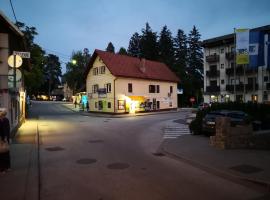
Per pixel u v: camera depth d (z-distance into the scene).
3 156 9.60
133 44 86.25
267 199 7.39
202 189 8.15
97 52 47.16
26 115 37.09
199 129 20.09
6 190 7.83
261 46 18.62
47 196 7.58
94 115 42.44
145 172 10.01
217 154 12.59
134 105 47.31
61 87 123.56
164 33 77.38
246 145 14.24
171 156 12.88
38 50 41.09
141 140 18.03
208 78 57.03
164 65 59.19
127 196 7.57
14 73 11.57
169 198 7.42
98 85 48.28
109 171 10.12
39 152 13.68
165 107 54.12
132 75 46.88
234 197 7.51
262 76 47.78
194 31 76.50
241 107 23.03
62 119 34.97
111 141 17.41
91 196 7.57
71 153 13.46
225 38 52.31
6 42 16.09
